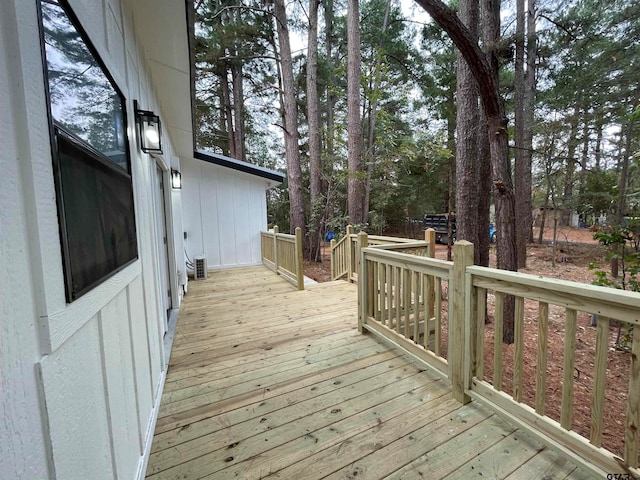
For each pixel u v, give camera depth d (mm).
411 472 1413
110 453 1081
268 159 15125
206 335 3070
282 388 2121
